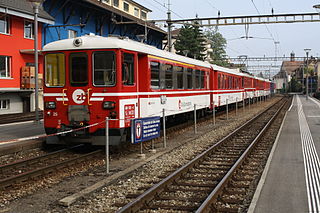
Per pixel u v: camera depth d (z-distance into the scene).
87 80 10.53
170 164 9.47
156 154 10.94
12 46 22.50
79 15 28.61
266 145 12.60
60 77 10.80
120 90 10.39
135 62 11.32
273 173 8.32
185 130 17.22
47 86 10.94
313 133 15.52
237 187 7.28
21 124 17.25
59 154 10.84
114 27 33.56
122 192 6.90
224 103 25.38
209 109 22.61
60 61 10.80
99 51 10.44
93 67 10.48
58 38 26.28
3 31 22.05
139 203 5.93
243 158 9.73
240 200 6.38
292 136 14.62
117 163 9.77
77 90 10.62
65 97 10.73
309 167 8.93
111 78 10.36
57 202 6.40
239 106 35.97
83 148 12.02
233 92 28.48
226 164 9.43
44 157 10.19
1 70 22.05
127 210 5.52
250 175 8.31
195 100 18.36
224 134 15.58
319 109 32.03
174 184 7.46
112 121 10.35
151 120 10.84
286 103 43.41
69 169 9.06
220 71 23.81
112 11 29.83
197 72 18.73
